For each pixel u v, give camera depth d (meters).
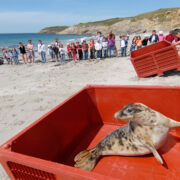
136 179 2.48
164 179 2.40
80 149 3.40
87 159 2.88
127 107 2.68
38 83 10.01
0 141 4.92
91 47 15.26
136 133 2.65
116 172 2.64
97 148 3.02
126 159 2.82
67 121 3.25
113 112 3.88
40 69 13.71
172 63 7.79
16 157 1.87
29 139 2.40
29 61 18.45
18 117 6.29
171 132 3.36
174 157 2.70
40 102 7.34
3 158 1.97
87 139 3.67
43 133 2.67
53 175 1.72
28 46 16.94
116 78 9.29
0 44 54.28
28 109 6.84
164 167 2.57
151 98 3.44
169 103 3.32
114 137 2.92
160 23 64.44
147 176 2.48
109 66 12.30
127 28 82.44
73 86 8.85
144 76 8.39
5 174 3.70
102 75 10.27
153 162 2.67
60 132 3.06
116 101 3.77
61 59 15.76
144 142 2.57
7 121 6.08
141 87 3.45
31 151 2.42
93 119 4.07
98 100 3.92
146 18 69.81
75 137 3.49
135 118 2.57
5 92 9.05
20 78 11.59
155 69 8.09
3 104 7.53
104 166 2.79
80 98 3.67
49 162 1.75
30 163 1.78
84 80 9.69
